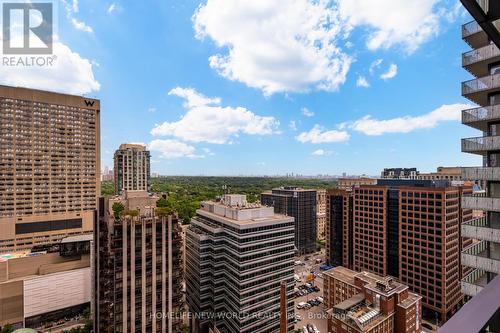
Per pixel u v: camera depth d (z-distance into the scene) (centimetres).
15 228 12794
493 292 518
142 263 5319
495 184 2936
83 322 8512
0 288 7850
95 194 14950
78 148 14525
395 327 7144
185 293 9125
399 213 10462
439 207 9162
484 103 3388
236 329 7125
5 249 12531
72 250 9562
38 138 13475
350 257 12950
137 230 5297
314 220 17500
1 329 7675
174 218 5712
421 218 9706
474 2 566
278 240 7744
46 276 8531
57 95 13988
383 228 11088
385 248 11000
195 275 8138
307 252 17112
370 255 11631
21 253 9831
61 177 14025
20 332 6631
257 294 7312
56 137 13950
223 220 7806
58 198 13912
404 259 10262
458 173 16475
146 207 6219
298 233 16762
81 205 14512
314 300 10600
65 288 8775
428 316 9406
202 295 7819
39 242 13312
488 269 2759
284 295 7194
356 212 12306
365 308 7125
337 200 13738
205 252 7881
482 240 2964
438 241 9162
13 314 7988
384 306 7000
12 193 12781
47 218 13575
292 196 17062
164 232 5538
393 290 7275
